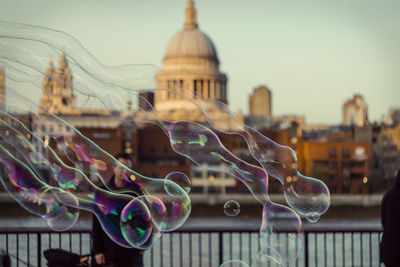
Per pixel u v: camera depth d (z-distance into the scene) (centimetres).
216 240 3762
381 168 12294
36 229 1066
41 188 923
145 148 11488
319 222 7788
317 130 13400
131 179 807
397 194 838
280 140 11456
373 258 2733
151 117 1086
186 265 2461
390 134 12450
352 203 8594
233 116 1077
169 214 879
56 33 902
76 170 895
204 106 1070
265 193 1030
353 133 12938
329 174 11012
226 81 15300
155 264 2503
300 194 1024
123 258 782
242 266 1359
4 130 944
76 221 924
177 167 10706
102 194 798
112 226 784
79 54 920
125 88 953
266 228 1020
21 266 1235
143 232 789
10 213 6375
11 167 938
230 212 988
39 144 931
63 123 930
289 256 1030
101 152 897
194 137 1075
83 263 806
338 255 2917
